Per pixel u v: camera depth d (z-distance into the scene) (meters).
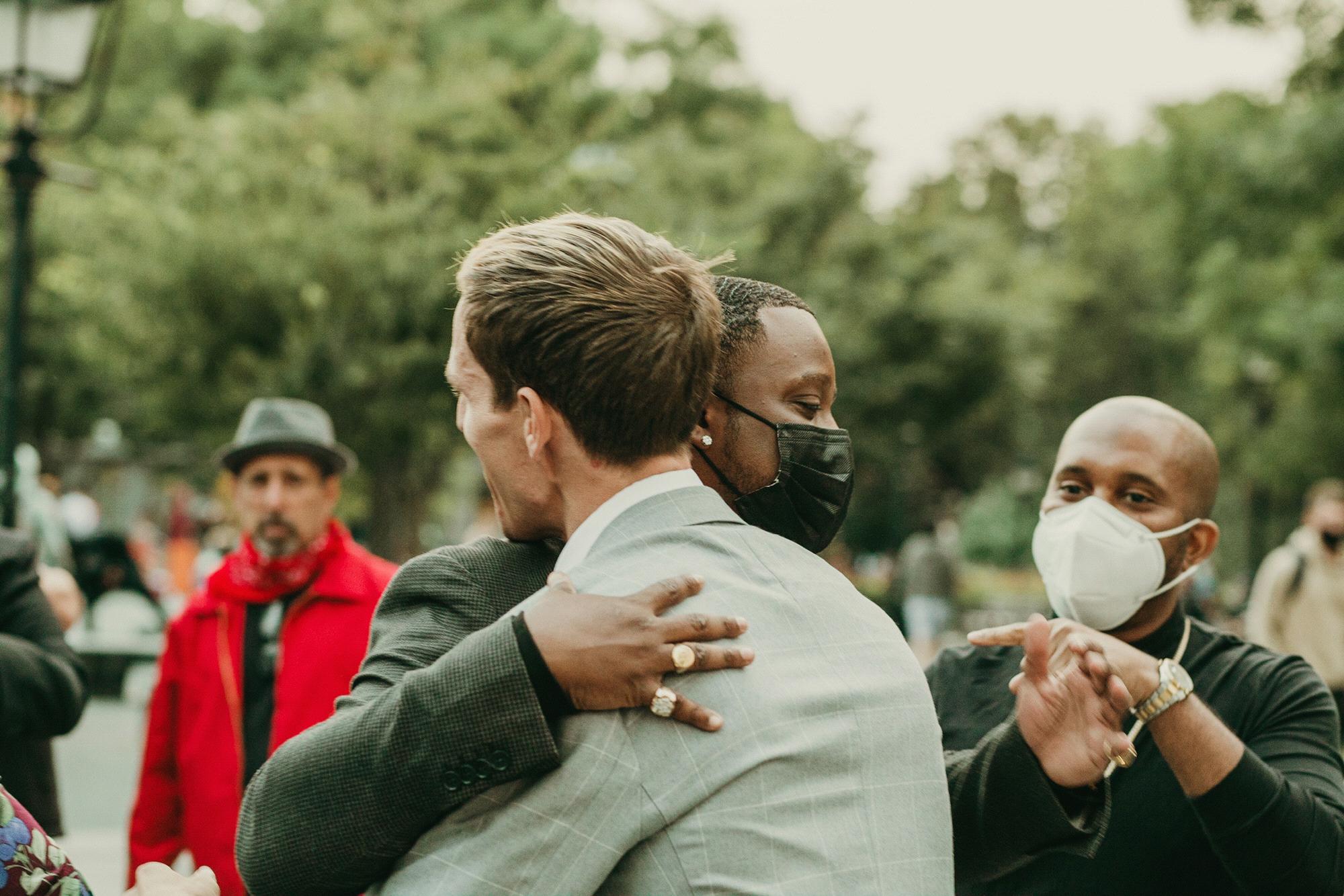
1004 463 30.12
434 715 1.42
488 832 1.41
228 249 12.04
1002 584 39.25
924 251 21.55
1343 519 7.32
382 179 13.15
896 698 1.54
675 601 1.47
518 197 12.98
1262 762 2.10
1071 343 40.03
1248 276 19.00
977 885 2.27
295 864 1.45
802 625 1.53
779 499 1.87
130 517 25.97
